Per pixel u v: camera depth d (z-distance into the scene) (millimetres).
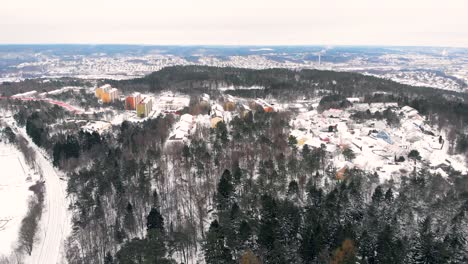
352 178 126188
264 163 131375
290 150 151000
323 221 102062
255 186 118375
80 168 164750
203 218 117688
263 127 175000
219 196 113375
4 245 119375
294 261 93062
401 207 111062
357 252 90375
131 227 116250
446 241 95312
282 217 100562
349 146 168000
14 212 140125
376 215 108000
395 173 139625
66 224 132000
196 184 133375
